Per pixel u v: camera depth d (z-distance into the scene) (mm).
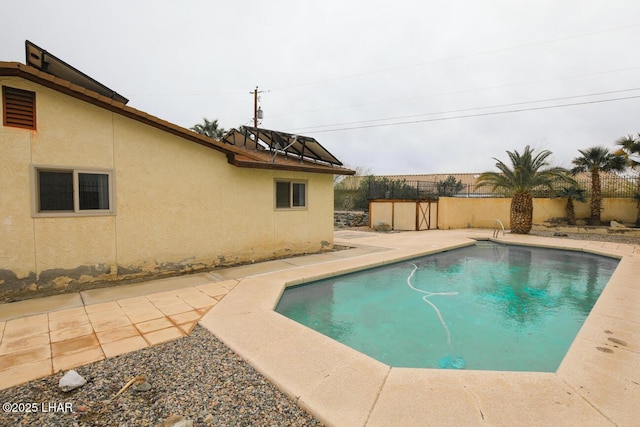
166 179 6422
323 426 2209
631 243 11680
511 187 15281
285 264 7723
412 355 4008
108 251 5781
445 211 18016
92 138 5527
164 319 4188
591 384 2693
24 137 4918
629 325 4027
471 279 7668
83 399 2484
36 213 5059
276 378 2766
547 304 5934
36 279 5094
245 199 7758
